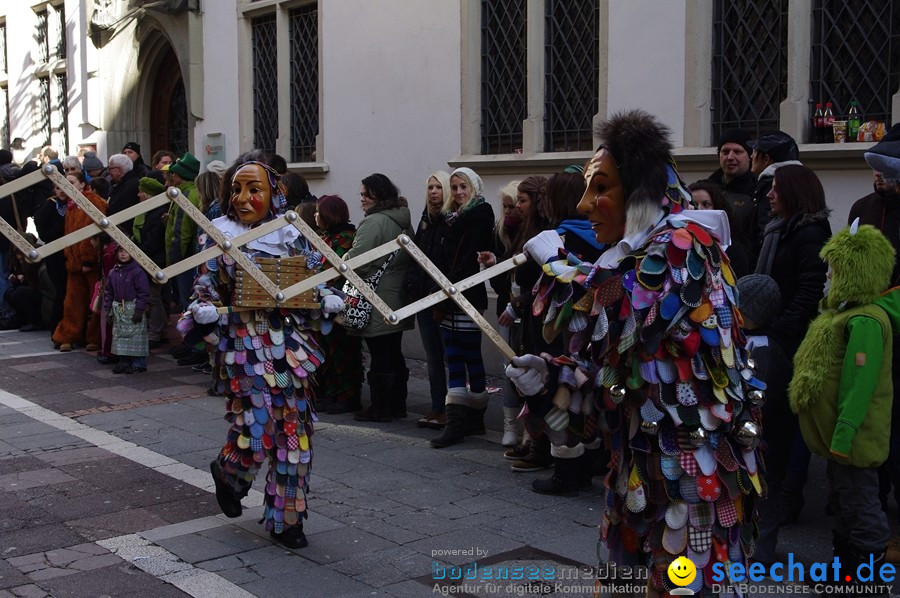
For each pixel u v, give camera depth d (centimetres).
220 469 432
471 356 618
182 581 398
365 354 941
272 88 1102
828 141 629
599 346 279
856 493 373
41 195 1097
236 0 1120
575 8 778
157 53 1330
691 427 266
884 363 370
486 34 848
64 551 436
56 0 1509
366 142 960
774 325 452
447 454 592
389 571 408
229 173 572
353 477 545
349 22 966
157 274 328
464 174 603
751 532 285
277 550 433
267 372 420
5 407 740
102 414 715
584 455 519
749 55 669
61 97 1522
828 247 385
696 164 686
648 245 268
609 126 279
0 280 1103
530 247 312
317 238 349
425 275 623
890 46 599
